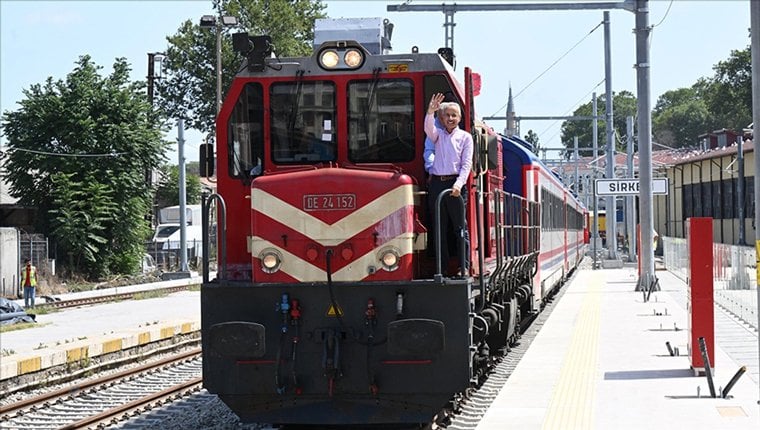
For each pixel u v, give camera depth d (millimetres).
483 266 11453
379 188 10039
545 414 11672
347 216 10039
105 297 35656
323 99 10773
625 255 62750
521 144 21594
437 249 9945
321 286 9984
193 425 12219
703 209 62344
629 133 50562
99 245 48375
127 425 12469
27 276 32031
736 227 55750
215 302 10141
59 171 47281
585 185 78750
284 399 10242
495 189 13242
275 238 10141
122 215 48812
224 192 10906
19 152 47656
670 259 45406
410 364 9914
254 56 10812
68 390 15562
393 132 10727
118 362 19625
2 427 12938
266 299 10062
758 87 11336
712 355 14227
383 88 10719
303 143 10797
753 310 21375
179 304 32688
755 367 15094
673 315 23625
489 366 15117
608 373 14742
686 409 11820
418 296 9875
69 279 46219
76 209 47375
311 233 10078
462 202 10164
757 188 11367
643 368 15141
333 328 9984
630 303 27328
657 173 73875
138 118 49812
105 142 48500
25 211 48125
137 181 49125
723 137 72562
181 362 19516
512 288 16109
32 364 17047
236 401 10273
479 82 12062
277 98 10805
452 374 9852
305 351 10023
